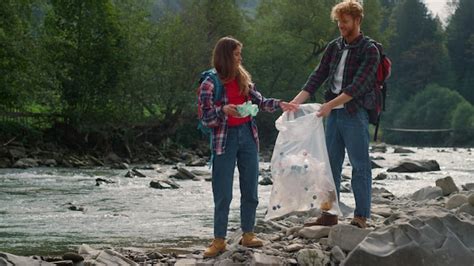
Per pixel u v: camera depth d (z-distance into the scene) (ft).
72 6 108.06
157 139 122.72
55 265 19.76
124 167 88.17
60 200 45.50
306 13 163.73
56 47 106.83
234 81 19.43
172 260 20.74
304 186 20.56
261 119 150.92
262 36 159.33
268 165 91.76
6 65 96.32
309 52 166.71
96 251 22.24
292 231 22.17
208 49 128.47
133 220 35.35
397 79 339.16
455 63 346.13
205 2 138.31
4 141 97.40
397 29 351.05
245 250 19.34
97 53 108.78
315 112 20.57
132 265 20.24
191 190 53.72
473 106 306.96
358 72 20.48
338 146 21.36
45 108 119.03
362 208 20.95
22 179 64.75
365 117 20.95
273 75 156.15
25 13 102.37
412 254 17.80
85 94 108.99
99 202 44.42
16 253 25.62
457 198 26.40
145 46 120.06
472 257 18.22
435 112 296.71
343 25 20.93
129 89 114.32
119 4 120.47
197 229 31.94
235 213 38.29
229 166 19.49
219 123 19.22
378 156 125.08
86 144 107.96
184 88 125.70
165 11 132.46
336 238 19.39
